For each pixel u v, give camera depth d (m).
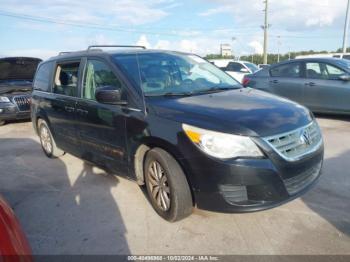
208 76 4.14
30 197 3.98
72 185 4.26
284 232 2.91
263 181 2.63
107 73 3.74
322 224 3.00
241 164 2.60
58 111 4.64
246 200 2.67
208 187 2.73
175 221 3.13
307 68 7.62
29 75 9.66
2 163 5.42
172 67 3.94
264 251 2.67
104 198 3.80
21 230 1.93
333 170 4.27
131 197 3.79
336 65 7.14
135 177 3.49
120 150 3.54
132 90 3.37
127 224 3.20
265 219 3.14
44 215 3.50
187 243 2.84
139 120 3.18
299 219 3.11
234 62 15.38
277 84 8.07
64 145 4.82
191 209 3.04
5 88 8.52
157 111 3.09
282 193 2.71
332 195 3.56
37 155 5.77
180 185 2.93
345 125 6.85
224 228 3.03
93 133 3.92
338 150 5.12
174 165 2.94
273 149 2.65
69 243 2.95
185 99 3.31
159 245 2.83
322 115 7.96
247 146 2.61
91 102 3.89
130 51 4.08
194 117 2.85
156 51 4.23
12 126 8.66
